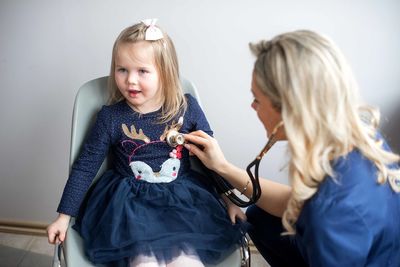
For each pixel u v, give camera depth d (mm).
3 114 1338
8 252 1500
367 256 707
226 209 1030
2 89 1288
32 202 1553
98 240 907
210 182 1096
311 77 636
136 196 995
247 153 1396
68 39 1193
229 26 1161
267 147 784
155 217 952
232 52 1200
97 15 1156
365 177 685
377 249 720
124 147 1028
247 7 1133
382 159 702
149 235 903
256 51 727
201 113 1099
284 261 1014
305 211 686
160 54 968
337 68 647
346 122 663
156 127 1043
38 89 1285
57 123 1353
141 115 1040
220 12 1143
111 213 940
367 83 1229
